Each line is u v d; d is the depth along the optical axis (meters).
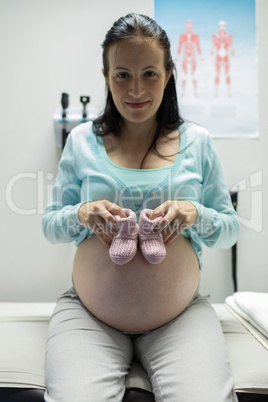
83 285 0.94
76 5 1.53
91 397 0.69
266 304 1.13
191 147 1.00
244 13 1.54
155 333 0.90
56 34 1.53
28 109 1.53
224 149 1.55
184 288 0.92
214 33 1.53
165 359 0.80
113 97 0.96
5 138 1.54
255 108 1.55
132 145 1.02
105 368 0.77
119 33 0.89
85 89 1.54
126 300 0.88
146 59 0.88
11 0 1.52
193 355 0.78
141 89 0.90
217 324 0.91
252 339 1.01
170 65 0.98
